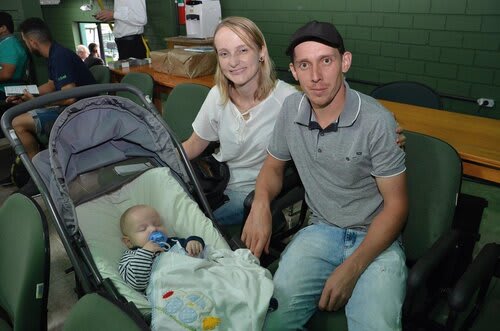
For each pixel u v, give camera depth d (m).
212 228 1.56
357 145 1.36
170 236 1.59
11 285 1.32
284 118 1.55
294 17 4.51
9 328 1.33
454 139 1.86
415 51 3.72
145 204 1.64
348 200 1.46
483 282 1.25
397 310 1.22
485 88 3.40
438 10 3.46
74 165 1.57
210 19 3.81
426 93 2.47
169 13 5.80
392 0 3.71
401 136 1.37
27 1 4.07
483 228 2.56
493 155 1.69
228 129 1.83
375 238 1.32
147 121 1.71
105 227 1.53
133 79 3.13
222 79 1.78
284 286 1.35
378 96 2.63
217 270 1.26
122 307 1.02
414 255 1.47
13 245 1.34
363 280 1.29
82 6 7.39
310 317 1.33
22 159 1.33
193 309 1.12
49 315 1.96
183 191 1.65
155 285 1.21
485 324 1.25
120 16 4.81
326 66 1.29
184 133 2.45
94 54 6.86
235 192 1.88
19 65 3.77
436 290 1.39
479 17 3.26
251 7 4.88
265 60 1.75
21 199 1.38
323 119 1.42
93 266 1.33
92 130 1.62
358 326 1.21
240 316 1.17
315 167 1.48
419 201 1.45
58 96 1.54
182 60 3.36
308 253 1.43
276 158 1.64
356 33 4.07
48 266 1.25
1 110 3.52
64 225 1.31
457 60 3.49
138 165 1.72
